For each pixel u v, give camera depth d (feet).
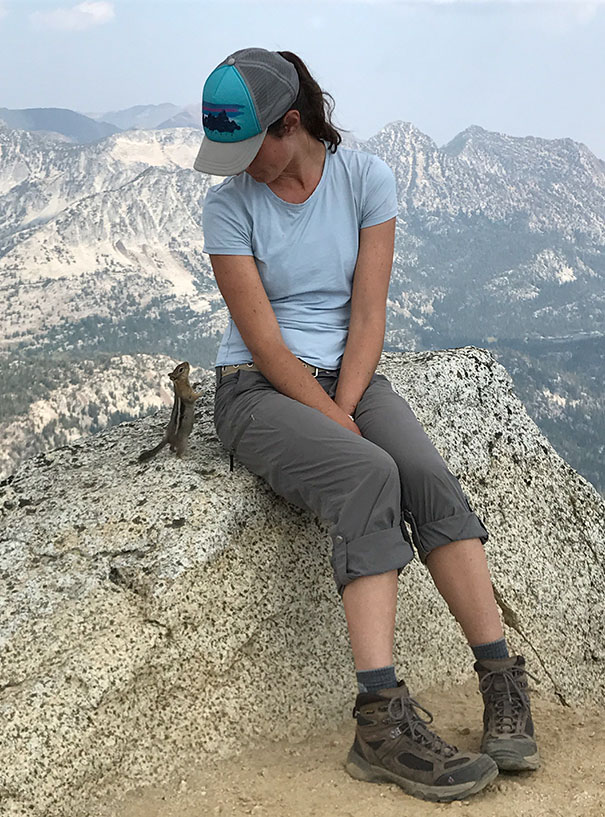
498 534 13.19
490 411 14.37
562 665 12.78
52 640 9.18
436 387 13.94
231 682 9.98
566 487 14.51
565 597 13.32
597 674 13.17
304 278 10.73
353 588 8.85
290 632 10.57
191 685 9.69
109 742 8.94
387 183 10.76
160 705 9.46
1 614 9.34
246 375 10.71
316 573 11.01
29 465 11.94
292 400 10.12
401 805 8.38
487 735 9.23
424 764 8.48
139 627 9.46
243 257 10.32
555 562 13.53
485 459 13.74
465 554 9.39
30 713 8.61
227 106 9.52
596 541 14.29
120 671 9.12
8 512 10.89
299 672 10.49
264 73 9.56
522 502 13.76
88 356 618.03
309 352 10.78
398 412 10.29
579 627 13.26
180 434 11.30
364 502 8.96
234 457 11.24
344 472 9.15
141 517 10.30
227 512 10.37
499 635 9.45
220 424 10.91
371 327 10.71
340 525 9.00
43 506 10.80
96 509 10.52
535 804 8.46
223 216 10.33
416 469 9.43
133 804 8.83
